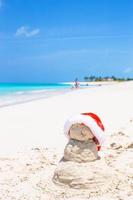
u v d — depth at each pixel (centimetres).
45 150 1068
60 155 995
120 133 1178
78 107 2238
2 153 1043
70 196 671
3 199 676
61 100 2852
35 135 1327
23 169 862
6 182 770
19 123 1625
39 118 1781
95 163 719
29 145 1155
